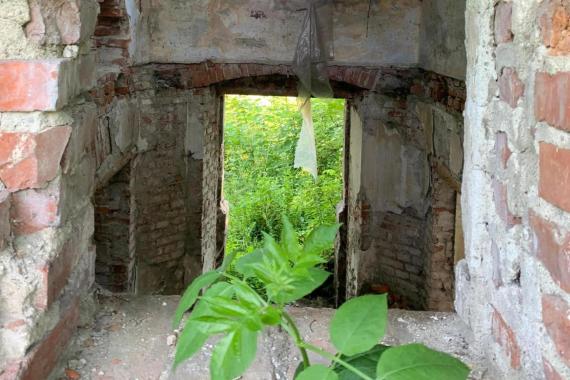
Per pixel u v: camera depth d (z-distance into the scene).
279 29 5.55
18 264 1.50
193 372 1.74
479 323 1.85
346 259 6.56
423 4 5.33
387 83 5.49
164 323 2.00
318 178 9.52
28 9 1.54
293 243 1.07
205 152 5.88
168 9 5.48
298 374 1.06
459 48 4.30
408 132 5.51
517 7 1.50
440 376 0.99
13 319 1.47
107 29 4.77
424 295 5.48
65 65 1.58
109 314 2.02
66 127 1.60
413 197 5.54
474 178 1.81
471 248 1.84
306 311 2.10
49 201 1.58
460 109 4.29
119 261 5.22
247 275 1.20
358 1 5.47
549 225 1.33
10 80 1.51
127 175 5.11
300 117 10.77
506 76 1.61
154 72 5.47
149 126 5.42
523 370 1.50
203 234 6.07
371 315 1.08
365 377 1.00
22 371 1.45
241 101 11.60
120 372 1.73
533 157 1.43
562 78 1.25
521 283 1.52
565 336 1.26
